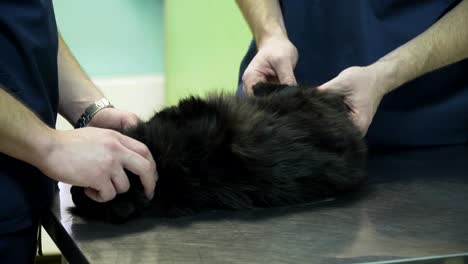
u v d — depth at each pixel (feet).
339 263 2.82
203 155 3.71
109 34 10.52
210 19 10.18
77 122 4.67
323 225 3.42
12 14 3.65
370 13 5.22
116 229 3.42
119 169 3.47
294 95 4.17
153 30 10.65
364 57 5.26
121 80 10.28
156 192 3.67
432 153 5.24
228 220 3.55
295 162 3.80
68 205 3.88
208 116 3.90
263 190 3.75
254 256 2.95
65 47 4.84
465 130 5.46
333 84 4.51
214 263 2.87
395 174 4.55
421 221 3.47
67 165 3.32
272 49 5.02
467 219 3.49
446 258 2.89
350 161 4.07
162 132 3.82
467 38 5.00
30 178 3.66
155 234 3.32
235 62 10.34
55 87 4.12
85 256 2.98
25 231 3.69
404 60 4.82
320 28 5.45
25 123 3.23
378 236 3.22
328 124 4.03
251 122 3.85
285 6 5.56
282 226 3.42
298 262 2.85
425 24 5.21
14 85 3.65
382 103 5.28
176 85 10.33
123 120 4.48
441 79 5.32
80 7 10.30
